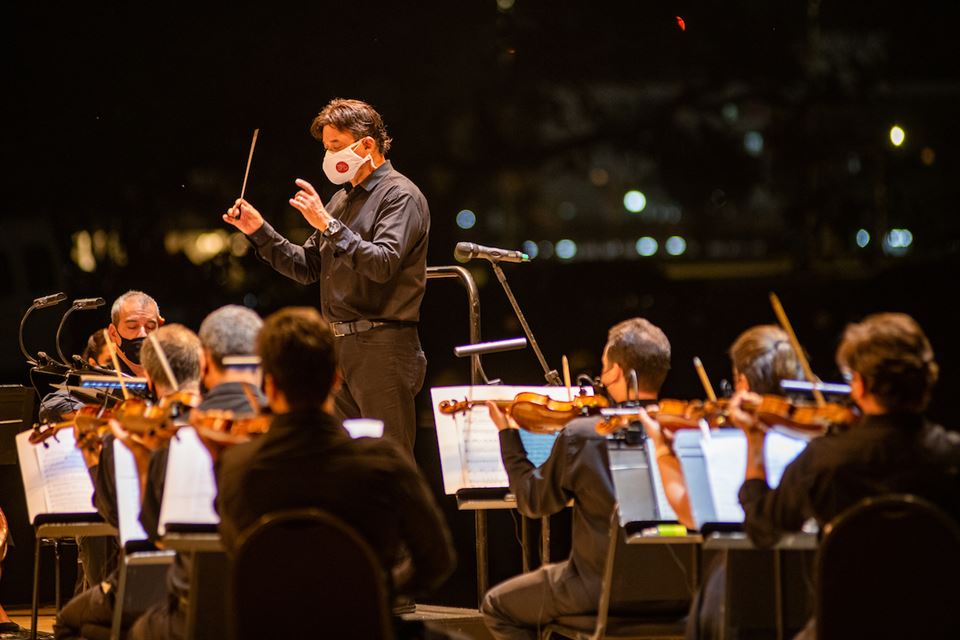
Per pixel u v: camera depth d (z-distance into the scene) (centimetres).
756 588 1026
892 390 925
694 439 1032
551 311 3459
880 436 923
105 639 1154
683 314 3456
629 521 1062
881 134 3838
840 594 858
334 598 831
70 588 1931
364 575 830
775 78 3869
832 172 3856
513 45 3575
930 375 930
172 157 3309
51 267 3269
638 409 1119
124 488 1085
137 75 3284
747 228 4278
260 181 3341
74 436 1273
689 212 4316
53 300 1580
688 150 3956
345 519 877
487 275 3506
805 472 931
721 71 3856
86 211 3322
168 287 3362
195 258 3388
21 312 3212
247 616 832
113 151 3297
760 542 954
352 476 886
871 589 856
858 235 3766
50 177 3284
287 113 3309
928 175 3794
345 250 1362
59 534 1268
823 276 3519
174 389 1090
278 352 898
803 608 1028
